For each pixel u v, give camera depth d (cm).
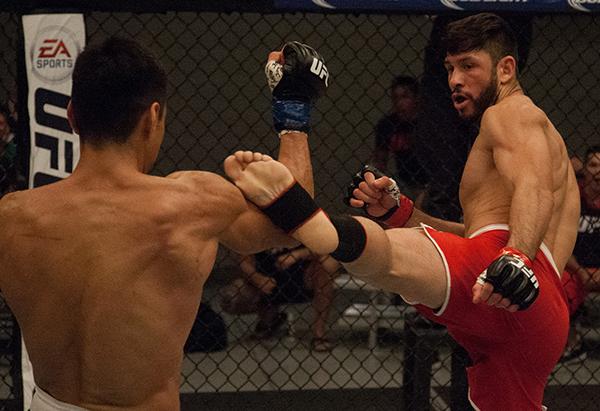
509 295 430
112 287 334
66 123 652
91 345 337
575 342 1008
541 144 478
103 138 344
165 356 343
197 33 1223
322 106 1288
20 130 669
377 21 1242
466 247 477
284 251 991
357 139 1299
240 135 1284
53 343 344
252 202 362
